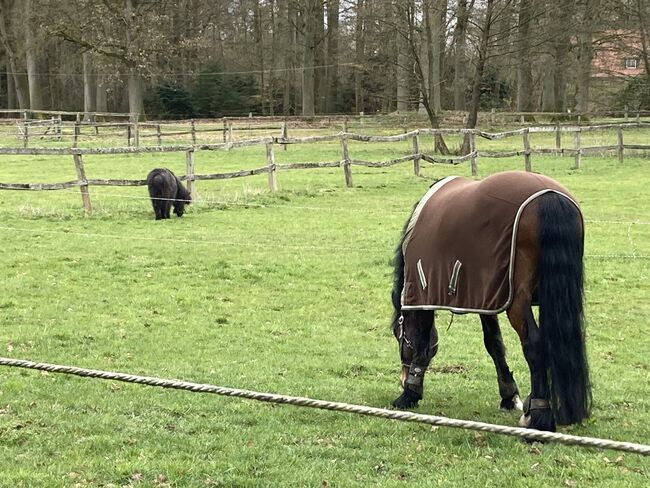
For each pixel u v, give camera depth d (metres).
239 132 40.62
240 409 5.84
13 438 5.11
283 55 61.97
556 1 33.75
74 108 67.06
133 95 47.78
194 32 58.94
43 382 6.35
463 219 5.08
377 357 7.54
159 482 4.50
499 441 5.18
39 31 46.78
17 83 54.97
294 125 43.44
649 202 17.98
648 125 27.02
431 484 4.47
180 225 14.65
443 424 3.82
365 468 4.75
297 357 7.44
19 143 33.94
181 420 5.58
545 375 4.74
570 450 5.01
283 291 10.22
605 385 6.68
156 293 9.88
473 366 7.27
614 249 13.01
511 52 32.28
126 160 28.44
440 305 5.21
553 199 4.79
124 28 46.50
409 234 5.54
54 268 11.03
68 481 4.48
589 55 44.06
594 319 9.13
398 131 40.28
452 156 29.88
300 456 4.93
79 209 16.17
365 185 20.72
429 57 37.56
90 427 5.36
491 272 4.91
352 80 64.75
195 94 60.56
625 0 43.88
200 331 8.27
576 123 40.84
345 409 3.99
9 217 15.02
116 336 7.96
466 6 33.25
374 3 43.44
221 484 4.49
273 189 18.91
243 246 12.83
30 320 8.47
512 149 31.58
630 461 4.90
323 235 13.98
